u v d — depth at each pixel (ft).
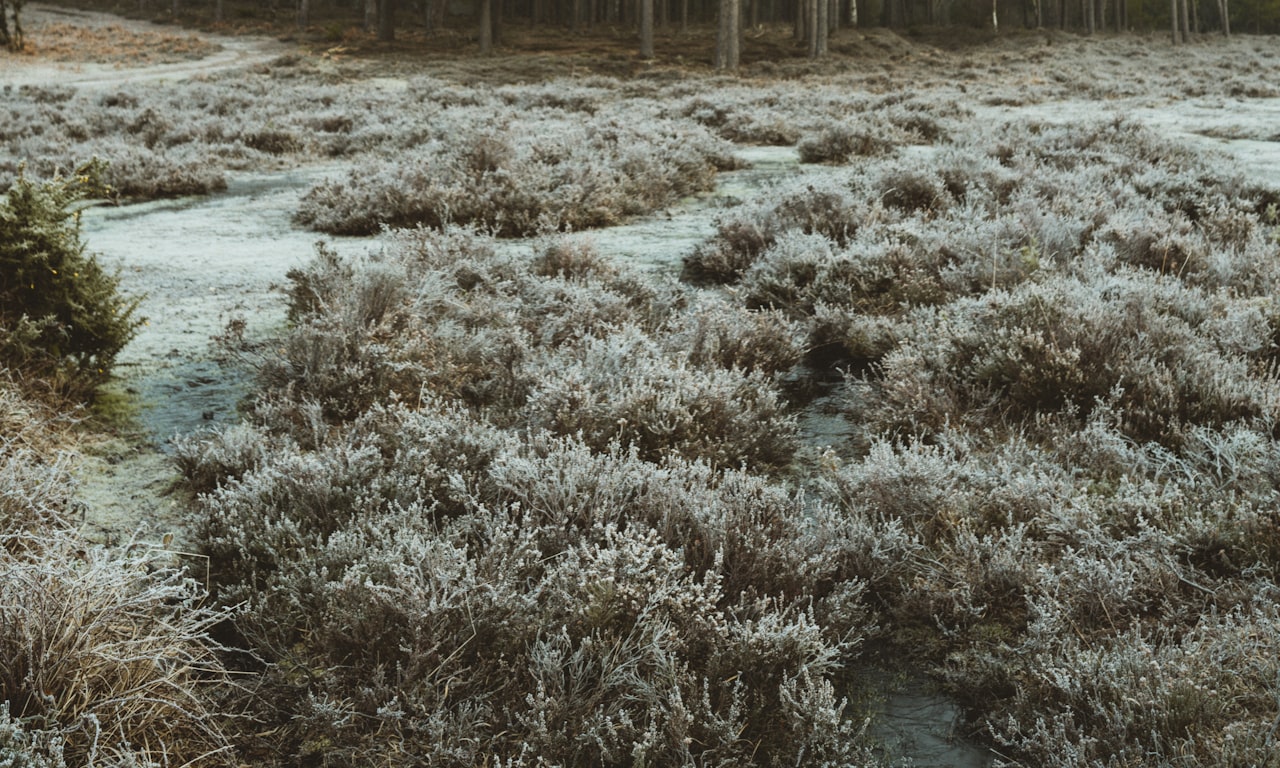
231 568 10.39
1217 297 18.49
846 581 10.19
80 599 8.07
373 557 9.59
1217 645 8.53
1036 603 10.00
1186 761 7.16
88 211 35.55
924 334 17.16
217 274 24.76
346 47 153.79
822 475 13.57
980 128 53.47
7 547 10.12
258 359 17.54
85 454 13.87
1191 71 131.54
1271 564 9.99
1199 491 11.64
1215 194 30.48
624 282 21.20
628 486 11.46
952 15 243.81
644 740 7.75
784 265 22.08
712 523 10.43
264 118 68.80
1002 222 23.91
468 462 12.29
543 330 17.93
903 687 9.14
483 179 31.32
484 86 107.34
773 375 17.28
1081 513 11.05
